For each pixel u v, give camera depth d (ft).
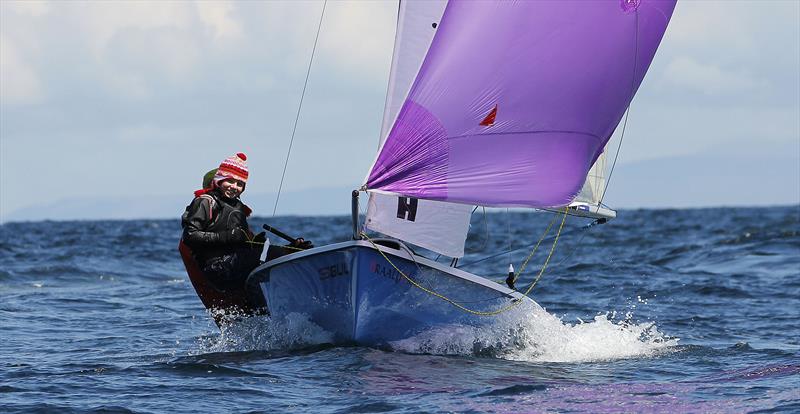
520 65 116.06
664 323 169.89
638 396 104.27
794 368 120.16
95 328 165.78
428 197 115.24
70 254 361.30
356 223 118.01
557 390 107.14
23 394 105.60
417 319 124.57
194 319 177.58
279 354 126.82
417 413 96.37
